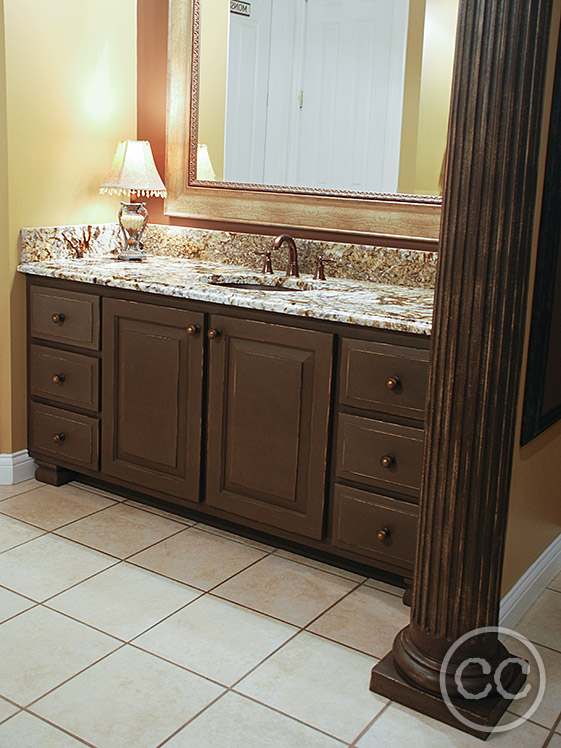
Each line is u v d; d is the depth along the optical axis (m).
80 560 2.58
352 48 2.89
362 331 2.33
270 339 2.51
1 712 1.86
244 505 2.68
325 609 2.36
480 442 1.78
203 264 3.23
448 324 1.77
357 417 2.39
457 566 1.85
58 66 3.07
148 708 1.89
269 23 3.04
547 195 1.99
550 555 2.55
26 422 3.23
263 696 1.96
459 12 1.66
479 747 1.81
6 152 2.95
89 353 2.97
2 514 2.89
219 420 2.68
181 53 3.21
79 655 2.08
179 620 2.26
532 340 2.05
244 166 3.18
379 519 2.40
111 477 3.02
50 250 3.16
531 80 1.62
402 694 1.95
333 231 3.02
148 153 3.23
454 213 1.72
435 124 2.77
